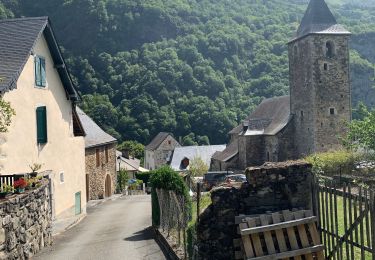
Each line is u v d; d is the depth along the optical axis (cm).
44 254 1163
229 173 3469
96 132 3419
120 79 8600
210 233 771
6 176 1224
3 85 1443
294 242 725
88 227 1720
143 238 1350
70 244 1316
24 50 1667
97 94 8381
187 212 1206
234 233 769
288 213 740
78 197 2286
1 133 1509
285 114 4734
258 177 779
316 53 4231
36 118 1797
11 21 1834
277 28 10356
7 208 955
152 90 8425
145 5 10125
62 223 1825
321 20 4356
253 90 8444
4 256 927
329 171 2778
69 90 2147
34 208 1177
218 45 9200
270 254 716
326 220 728
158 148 7481
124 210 2322
